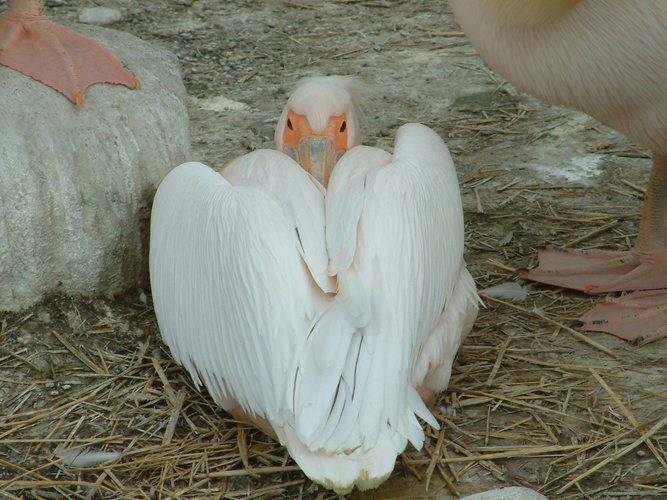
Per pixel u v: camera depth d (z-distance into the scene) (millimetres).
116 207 6547
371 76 10836
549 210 8297
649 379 6164
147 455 5469
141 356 6238
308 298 4922
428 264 5273
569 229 8031
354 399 4617
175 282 5531
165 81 7125
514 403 5910
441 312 5547
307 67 11047
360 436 4535
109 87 6676
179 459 5430
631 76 6137
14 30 6633
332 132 5875
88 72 6621
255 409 5031
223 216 5160
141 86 6824
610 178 8820
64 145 6352
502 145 9461
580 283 7180
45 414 5766
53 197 6316
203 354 5348
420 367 5348
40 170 6262
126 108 6656
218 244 5156
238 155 9156
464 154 9305
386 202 5152
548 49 6277
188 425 5703
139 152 6641
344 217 5133
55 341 6309
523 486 5246
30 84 6438
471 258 7656
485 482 5297
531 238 7914
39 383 5992
